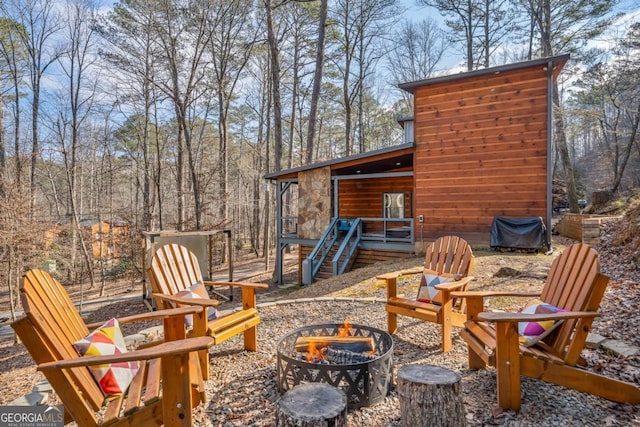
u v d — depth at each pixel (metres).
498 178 7.89
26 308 1.74
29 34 14.10
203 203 15.84
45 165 15.69
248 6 14.85
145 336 3.90
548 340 2.39
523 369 2.19
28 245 8.59
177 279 3.31
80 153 20.72
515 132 7.73
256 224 21.27
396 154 9.09
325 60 18.34
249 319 3.26
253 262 18.38
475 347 2.50
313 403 1.76
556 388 2.43
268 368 2.97
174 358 1.76
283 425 1.67
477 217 8.10
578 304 2.25
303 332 3.05
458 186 8.29
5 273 8.62
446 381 1.89
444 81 8.30
